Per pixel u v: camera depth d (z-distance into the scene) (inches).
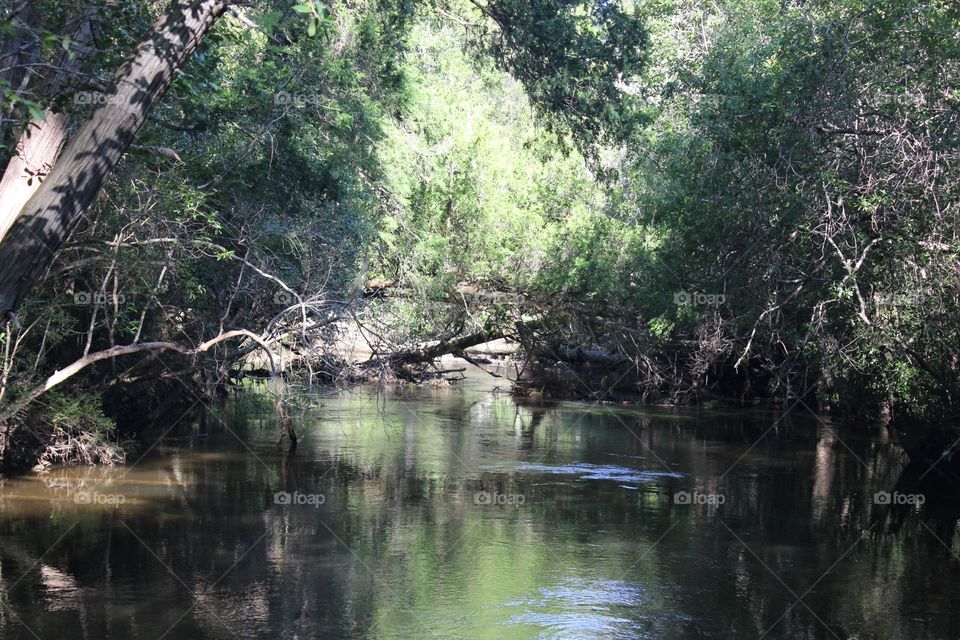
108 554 536.7
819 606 469.4
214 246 706.2
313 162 845.2
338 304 842.2
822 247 645.9
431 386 1529.3
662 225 1063.6
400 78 1024.9
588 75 997.8
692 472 831.1
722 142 743.1
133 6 378.6
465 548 570.3
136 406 968.3
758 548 579.5
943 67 630.5
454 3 1211.9
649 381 1370.6
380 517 648.4
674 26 1369.3
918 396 853.8
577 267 1186.6
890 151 627.8
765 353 1125.1
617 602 473.4
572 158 1310.3
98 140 266.7
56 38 298.5
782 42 705.0
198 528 602.5
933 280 659.4
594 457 900.6
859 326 764.6
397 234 1089.4
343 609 455.5
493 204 1219.2
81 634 410.6
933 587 503.2
